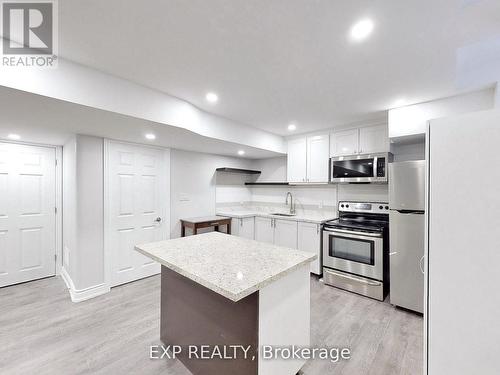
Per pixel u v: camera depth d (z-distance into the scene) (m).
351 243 2.99
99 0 1.15
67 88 1.67
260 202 4.93
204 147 3.61
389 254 2.73
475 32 1.39
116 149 3.07
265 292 1.33
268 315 1.35
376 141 3.09
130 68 1.81
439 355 1.18
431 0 1.15
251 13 1.25
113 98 1.90
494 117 1.06
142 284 3.16
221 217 4.15
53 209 3.40
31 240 3.22
